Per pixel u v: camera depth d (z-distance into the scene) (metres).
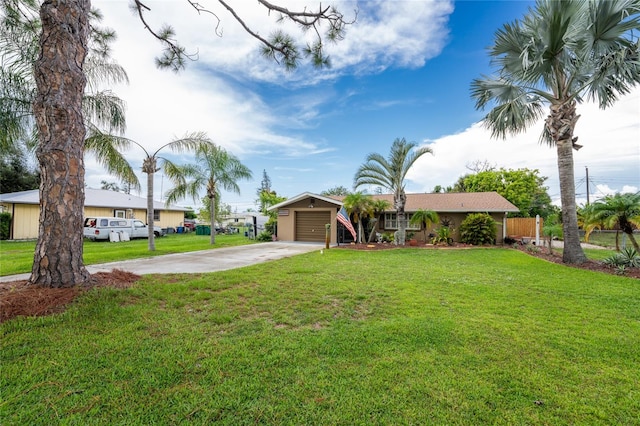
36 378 2.33
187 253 10.88
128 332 3.23
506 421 1.98
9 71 6.34
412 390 2.29
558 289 5.47
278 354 2.83
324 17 5.02
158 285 5.17
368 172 14.19
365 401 2.16
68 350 2.79
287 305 4.38
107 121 8.62
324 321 3.77
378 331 3.42
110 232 16.94
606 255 10.66
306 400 2.16
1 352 2.70
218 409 2.04
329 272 6.97
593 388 2.36
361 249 12.54
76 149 4.43
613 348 3.04
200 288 5.21
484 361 2.76
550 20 7.61
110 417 1.94
